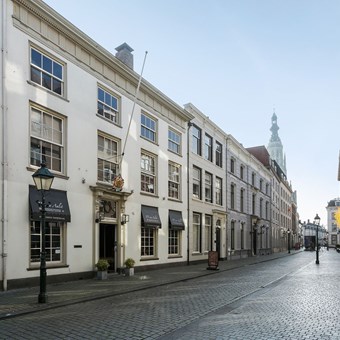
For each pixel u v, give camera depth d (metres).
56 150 14.24
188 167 25.25
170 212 22.56
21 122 12.50
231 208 33.09
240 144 35.66
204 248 27.00
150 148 20.75
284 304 10.10
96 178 16.08
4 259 11.45
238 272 20.25
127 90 18.86
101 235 16.64
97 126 16.41
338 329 7.34
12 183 11.97
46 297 9.76
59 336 6.80
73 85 15.14
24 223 12.31
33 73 13.38
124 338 6.70
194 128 26.86
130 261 16.95
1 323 7.76
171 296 11.42
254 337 6.73
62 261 14.06
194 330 7.24
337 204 101.88
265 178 47.62
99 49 16.39
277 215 56.75
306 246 65.75
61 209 13.79
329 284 14.70
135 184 19.11
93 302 10.27
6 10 12.26
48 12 13.74
